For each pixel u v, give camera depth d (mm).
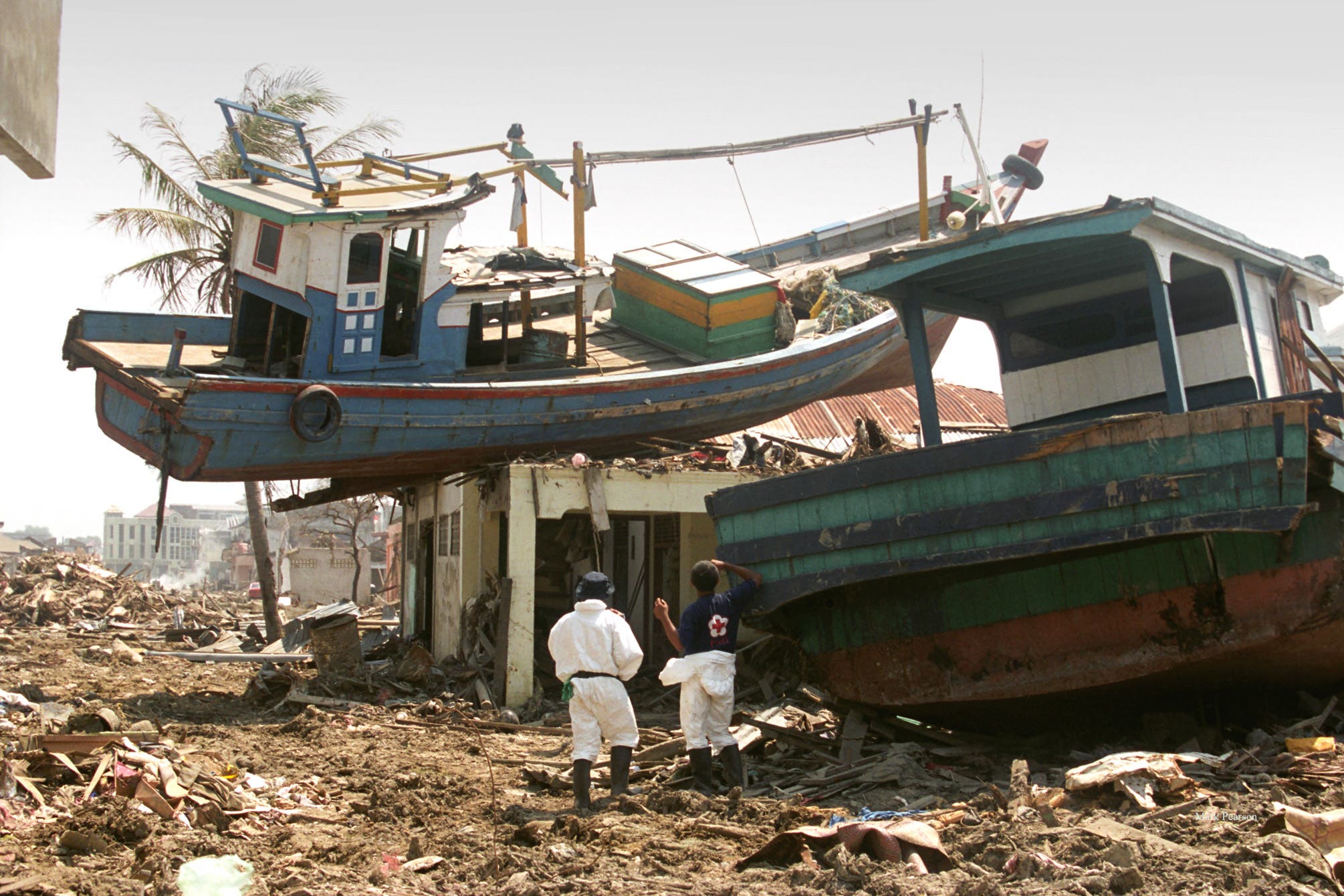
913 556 8086
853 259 22281
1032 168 21516
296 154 22812
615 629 7355
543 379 16344
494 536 15781
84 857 5828
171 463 13781
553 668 15281
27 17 6883
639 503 14211
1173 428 7246
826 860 5457
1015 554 7730
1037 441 7637
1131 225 8398
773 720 10102
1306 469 6836
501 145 17656
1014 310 11344
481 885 5383
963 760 8258
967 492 7910
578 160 17578
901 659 8727
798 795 7359
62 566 29766
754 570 8734
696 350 18203
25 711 10641
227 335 17000
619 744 7395
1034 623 8164
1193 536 7566
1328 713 7996
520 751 10172
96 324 15906
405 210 14609
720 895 5016
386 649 19062
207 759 8234
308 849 6223
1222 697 8367
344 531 53438
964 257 9367
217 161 22469
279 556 52219
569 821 6520
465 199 15141
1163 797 6188
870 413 23688
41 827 6148
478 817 7184
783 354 18062
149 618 28438
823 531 8430
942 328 21859
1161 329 8656
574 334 18828
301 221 14086
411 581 20391
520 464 13891
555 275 16484
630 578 17375
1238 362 9930
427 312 15203
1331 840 5305
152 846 5824
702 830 6414
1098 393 10789
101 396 14992
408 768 9016
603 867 5691
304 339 14492
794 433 21906
